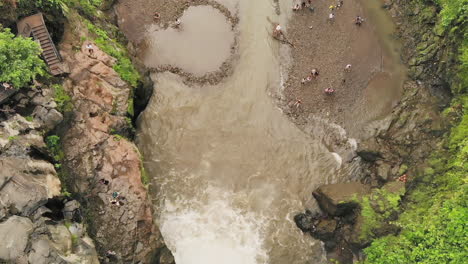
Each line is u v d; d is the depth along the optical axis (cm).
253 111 2995
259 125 2955
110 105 2570
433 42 2997
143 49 3145
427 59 3009
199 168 2794
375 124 2934
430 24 3067
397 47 3234
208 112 2972
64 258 1847
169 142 2864
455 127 2614
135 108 2820
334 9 3369
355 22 3322
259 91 3058
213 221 2642
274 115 2994
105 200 2333
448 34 2842
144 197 2389
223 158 2833
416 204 2477
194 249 2548
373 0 3400
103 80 2628
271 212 2700
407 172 2661
